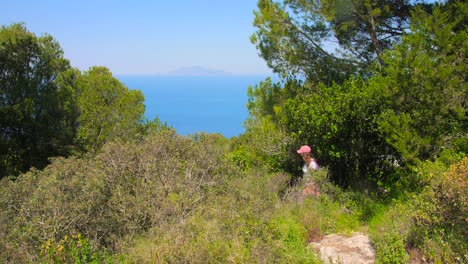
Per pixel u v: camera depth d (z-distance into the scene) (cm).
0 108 1667
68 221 564
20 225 584
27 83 1759
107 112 1788
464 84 655
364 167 831
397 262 476
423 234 515
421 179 625
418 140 648
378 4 1020
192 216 605
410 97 676
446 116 686
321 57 1120
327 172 784
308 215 640
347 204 713
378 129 747
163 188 672
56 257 525
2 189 675
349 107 768
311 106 816
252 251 484
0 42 1706
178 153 745
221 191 712
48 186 611
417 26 720
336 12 992
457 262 469
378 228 589
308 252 515
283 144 914
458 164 540
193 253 480
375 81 739
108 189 650
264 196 700
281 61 1175
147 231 616
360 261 492
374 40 1021
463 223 508
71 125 1842
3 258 539
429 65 655
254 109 1252
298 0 1076
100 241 591
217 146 831
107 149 713
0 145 1605
